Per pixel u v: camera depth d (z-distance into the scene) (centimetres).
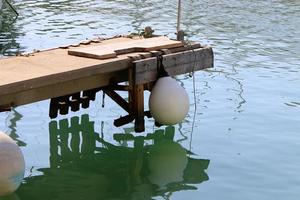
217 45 2194
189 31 2458
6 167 934
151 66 1228
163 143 1245
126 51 1247
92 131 1304
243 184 1039
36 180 1064
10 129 1290
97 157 1181
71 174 1098
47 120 1354
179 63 1280
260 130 1300
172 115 1242
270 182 1045
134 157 1185
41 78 1041
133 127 1334
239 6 3112
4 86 986
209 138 1260
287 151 1180
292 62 1928
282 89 1619
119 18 2734
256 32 2448
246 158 1152
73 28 2481
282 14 2883
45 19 2692
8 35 2330
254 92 1589
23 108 1425
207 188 1029
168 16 2802
